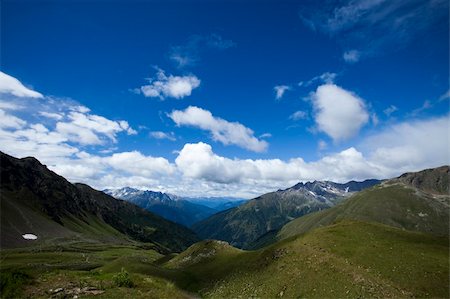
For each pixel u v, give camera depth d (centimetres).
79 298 2702
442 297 5128
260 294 6719
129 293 2928
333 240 7806
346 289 5675
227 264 9962
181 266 11606
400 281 5631
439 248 6881
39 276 3191
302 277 6588
